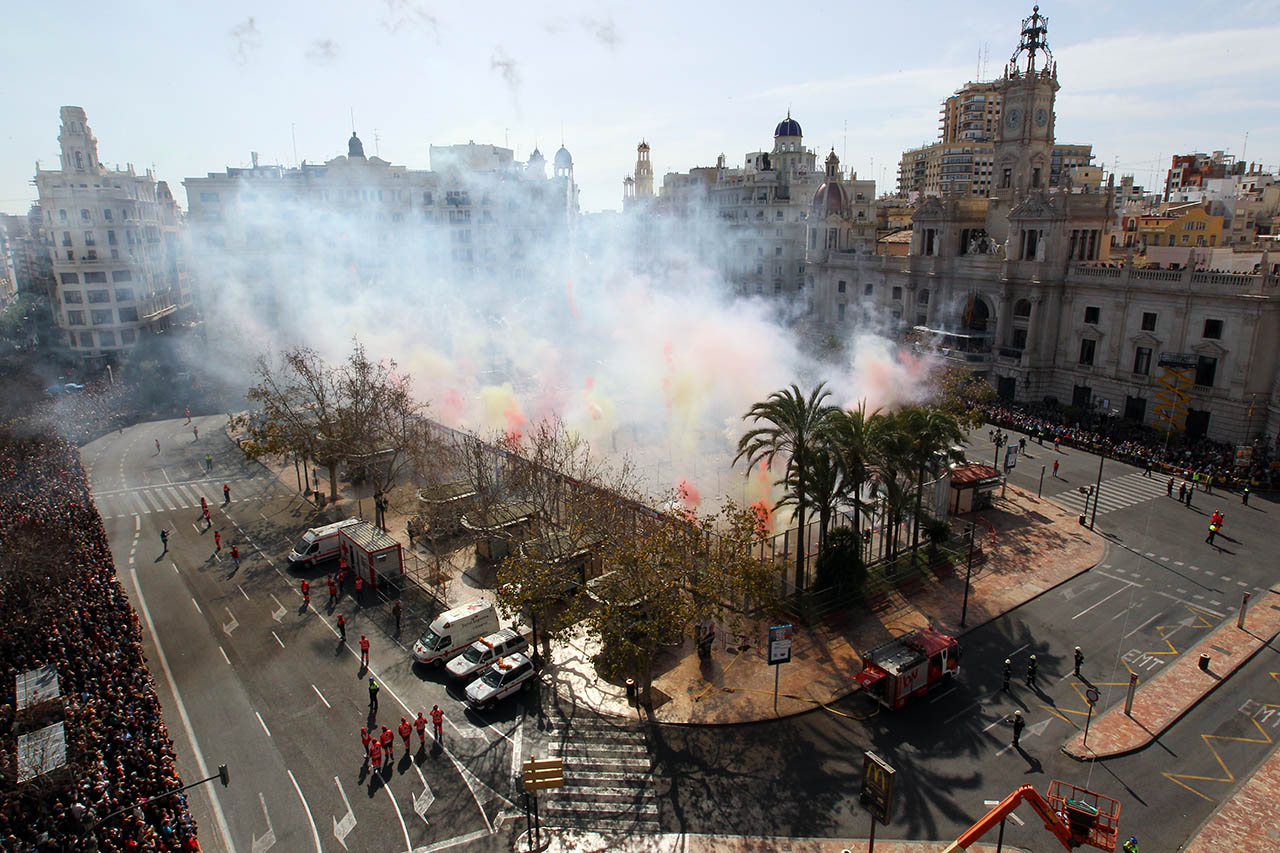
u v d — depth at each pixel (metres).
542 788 31.25
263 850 33.72
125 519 71.19
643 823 34.94
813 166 173.00
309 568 60.97
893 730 41.00
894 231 149.75
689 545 45.06
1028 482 76.19
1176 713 41.72
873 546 59.97
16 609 46.28
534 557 48.50
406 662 47.91
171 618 53.22
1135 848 32.78
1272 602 52.94
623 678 46.00
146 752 36.81
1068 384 99.12
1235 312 80.12
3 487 68.31
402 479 81.12
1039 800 27.25
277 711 43.19
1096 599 53.94
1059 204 96.62
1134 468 79.75
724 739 40.62
